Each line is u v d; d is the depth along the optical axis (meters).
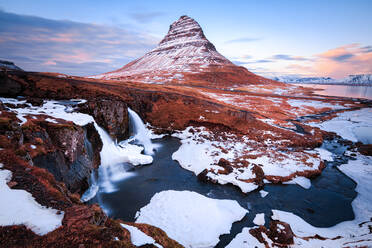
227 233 16.66
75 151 20.36
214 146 37.19
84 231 7.30
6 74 37.09
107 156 28.78
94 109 30.94
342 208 21.44
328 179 28.17
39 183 10.47
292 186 25.70
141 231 10.64
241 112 57.50
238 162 29.70
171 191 22.83
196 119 49.97
